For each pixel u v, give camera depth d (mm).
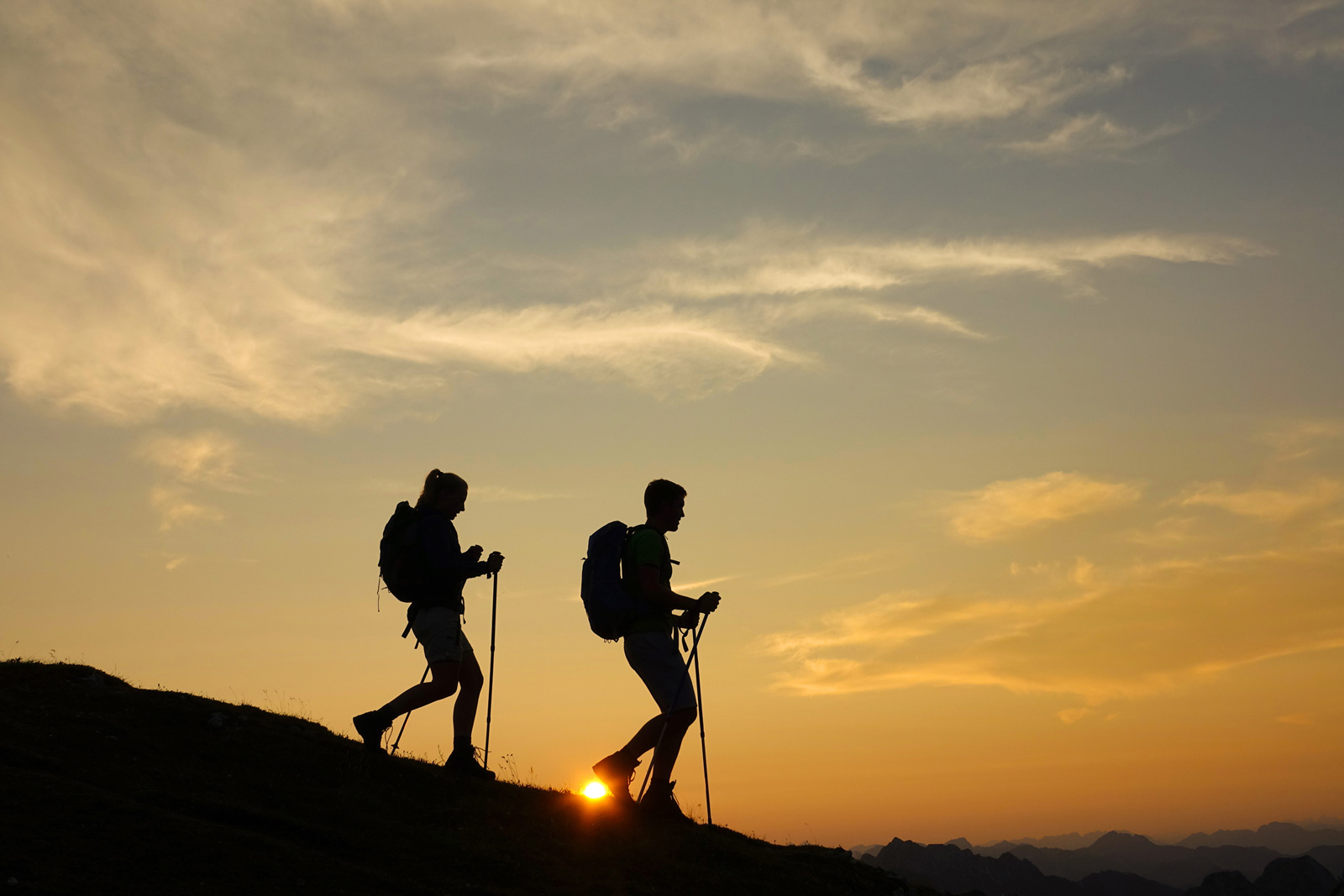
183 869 6168
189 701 9922
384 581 9875
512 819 8516
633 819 9133
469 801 8711
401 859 7262
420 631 9609
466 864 7434
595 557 9781
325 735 9812
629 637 9547
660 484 10094
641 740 9383
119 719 8789
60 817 6441
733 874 8484
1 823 6199
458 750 9570
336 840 7277
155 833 6531
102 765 7672
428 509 9859
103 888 5691
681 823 9383
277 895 6113
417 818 8094
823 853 9977
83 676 10086
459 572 9492
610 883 7672
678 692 9367
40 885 5551
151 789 7359
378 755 9258
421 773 9070
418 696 9312
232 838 6730
